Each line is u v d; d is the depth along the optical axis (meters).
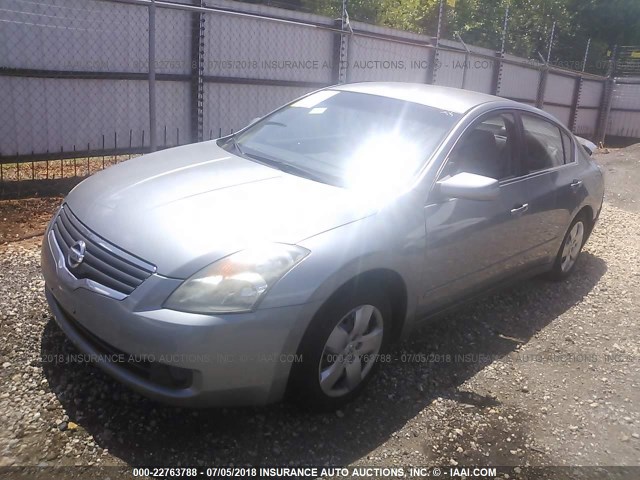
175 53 8.27
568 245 5.33
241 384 2.71
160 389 2.68
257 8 9.05
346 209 3.13
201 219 2.89
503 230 4.07
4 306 3.81
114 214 3.02
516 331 4.39
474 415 3.29
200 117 8.69
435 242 3.45
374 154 3.72
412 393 3.43
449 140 3.77
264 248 2.77
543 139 4.81
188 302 2.61
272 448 2.86
